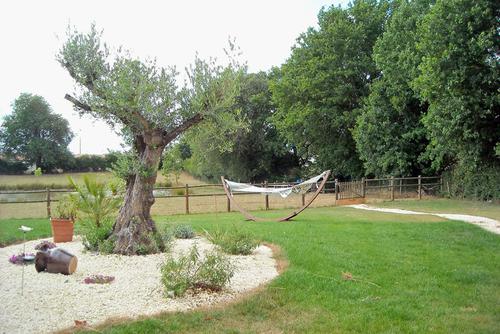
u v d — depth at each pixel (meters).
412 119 25.50
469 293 6.32
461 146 19.72
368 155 27.23
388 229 11.74
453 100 17.81
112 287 6.12
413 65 22.31
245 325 4.95
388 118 25.86
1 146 54.22
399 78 24.31
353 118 29.66
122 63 8.10
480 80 17.33
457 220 14.30
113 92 7.64
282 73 38.78
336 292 6.10
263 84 42.91
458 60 17.38
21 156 55.38
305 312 5.37
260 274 7.03
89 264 7.50
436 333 4.82
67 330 4.56
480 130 18.66
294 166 46.34
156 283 6.35
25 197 29.12
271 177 45.84
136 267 7.32
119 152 8.74
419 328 4.96
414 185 25.31
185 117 8.79
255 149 44.06
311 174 41.06
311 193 29.28
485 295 6.27
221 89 8.64
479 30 17.34
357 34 30.02
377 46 26.48
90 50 8.27
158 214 17.67
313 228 11.87
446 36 17.80
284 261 7.91
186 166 53.91
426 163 26.42
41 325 4.68
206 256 6.48
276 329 4.86
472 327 5.01
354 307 5.55
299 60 33.59
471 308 5.74
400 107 24.75
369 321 5.11
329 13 31.67
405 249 9.14
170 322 4.91
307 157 43.22
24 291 5.84
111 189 10.13
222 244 8.68
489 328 4.98
